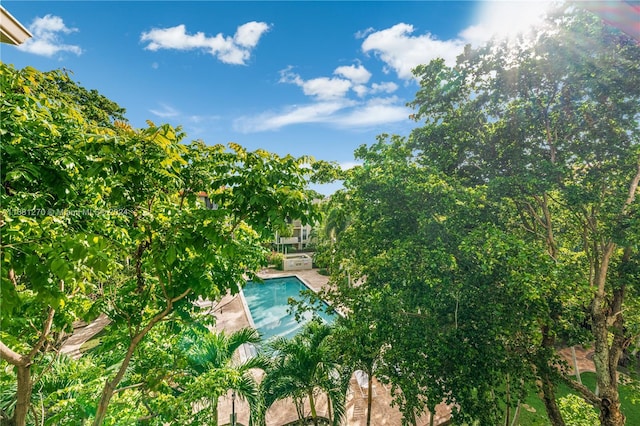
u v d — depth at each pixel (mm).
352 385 11109
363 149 8805
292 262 31812
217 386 5668
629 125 6352
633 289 7188
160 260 3244
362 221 7723
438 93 8156
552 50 6461
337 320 8055
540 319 5750
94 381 5336
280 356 7586
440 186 5984
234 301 19906
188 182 4309
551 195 7754
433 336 5680
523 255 5047
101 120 16859
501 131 7520
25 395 4082
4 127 2738
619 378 7797
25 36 3105
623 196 6449
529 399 9773
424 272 5848
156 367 5770
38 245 2336
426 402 5707
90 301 4742
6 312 2123
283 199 3205
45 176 2850
